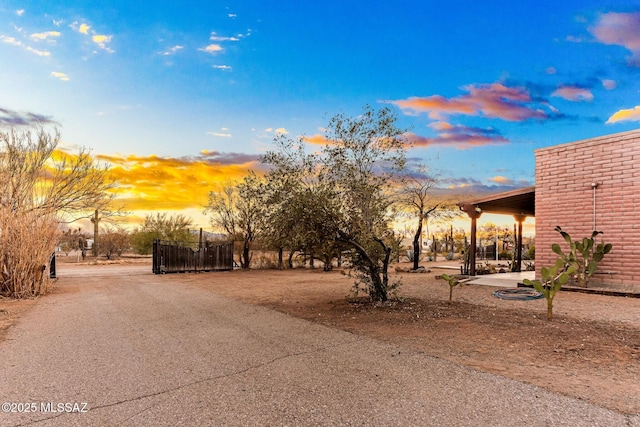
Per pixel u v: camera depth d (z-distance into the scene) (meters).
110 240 33.75
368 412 3.32
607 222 10.54
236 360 4.83
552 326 6.54
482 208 15.33
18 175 11.45
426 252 31.75
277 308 8.73
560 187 11.61
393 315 7.68
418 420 3.16
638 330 6.21
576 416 3.21
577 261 10.72
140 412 3.35
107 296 10.86
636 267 9.95
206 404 3.51
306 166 8.61
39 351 5.26
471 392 3.74
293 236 8.53
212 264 20.69
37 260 10.87
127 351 5.25
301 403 3.51
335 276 17.16
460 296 10.17
